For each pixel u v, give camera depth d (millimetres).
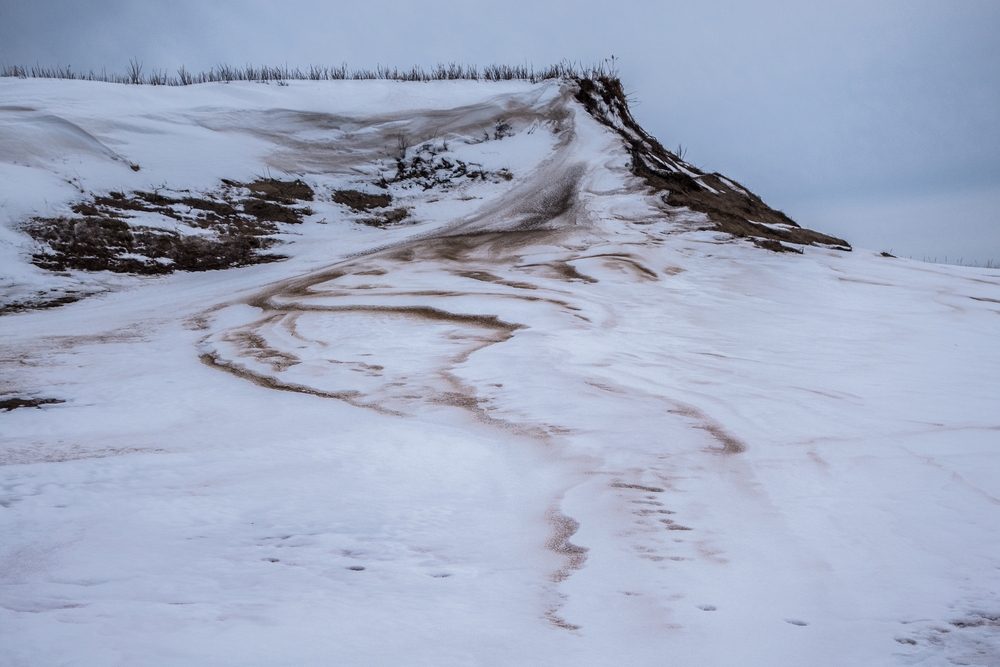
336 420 7988
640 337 12617
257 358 11602
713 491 5695
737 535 4805
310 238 24297
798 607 3760
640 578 4113
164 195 24297
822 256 21750
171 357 12148
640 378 9727
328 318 14523
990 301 16781
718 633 3449
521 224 24734
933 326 14094
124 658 2844
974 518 5090
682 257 20859
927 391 9141
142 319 15922
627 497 5559
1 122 24203
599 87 36500
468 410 8320
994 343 12680
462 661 3039
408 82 38062
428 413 8258
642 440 7094
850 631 3502
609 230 23703
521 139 32531
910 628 3537
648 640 3355
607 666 3084
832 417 7910
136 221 22141
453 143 32062
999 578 4129
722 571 4227
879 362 10961
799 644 3359
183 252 21500
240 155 28312
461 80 39094
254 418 8141
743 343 12297
